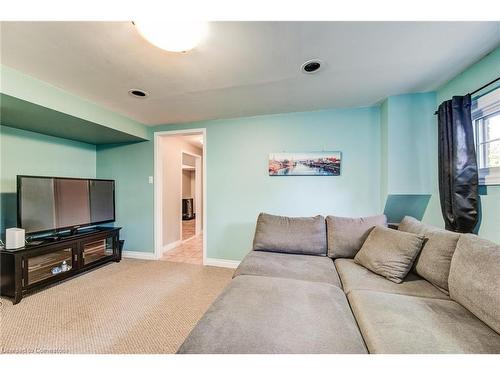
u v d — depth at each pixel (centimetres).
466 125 165
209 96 223
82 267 263
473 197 163
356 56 155
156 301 205
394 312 111
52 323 169
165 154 371
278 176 281
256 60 160
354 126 258
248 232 292
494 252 104
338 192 264
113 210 326
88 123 239
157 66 167
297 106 252
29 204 229
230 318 106
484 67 158
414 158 222
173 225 399
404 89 210
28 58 155
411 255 154
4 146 243
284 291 134
